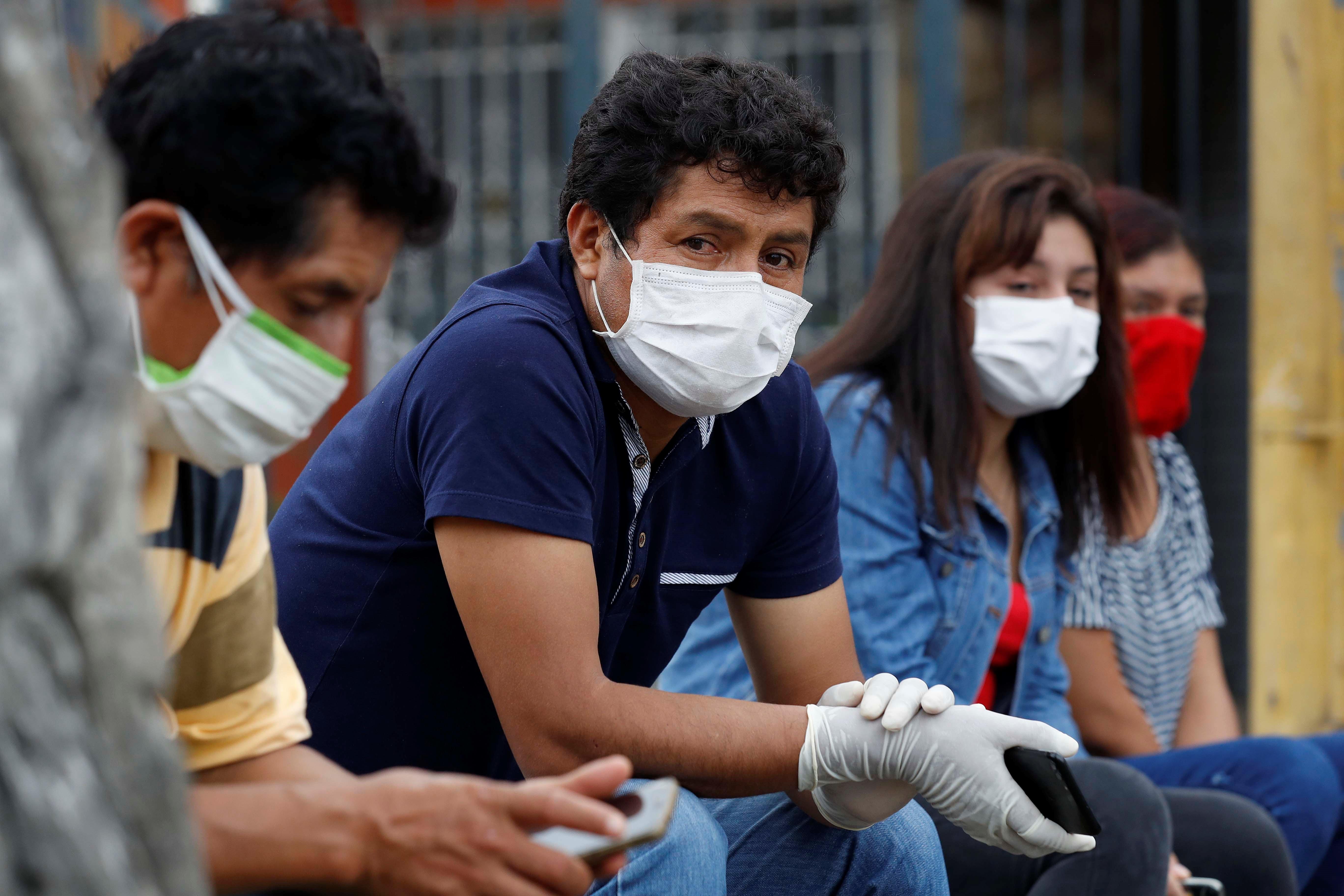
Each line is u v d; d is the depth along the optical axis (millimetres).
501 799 2797
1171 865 4949
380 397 4039
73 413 1703
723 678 5164
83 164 1767
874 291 5742
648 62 4031
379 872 2773
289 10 2836
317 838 2729
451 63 12156
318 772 3199
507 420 3668
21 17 1706
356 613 3932
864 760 3840
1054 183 5641
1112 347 5973
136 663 1781
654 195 3914
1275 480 9133
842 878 4195
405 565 3889
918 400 5465
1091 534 6340
